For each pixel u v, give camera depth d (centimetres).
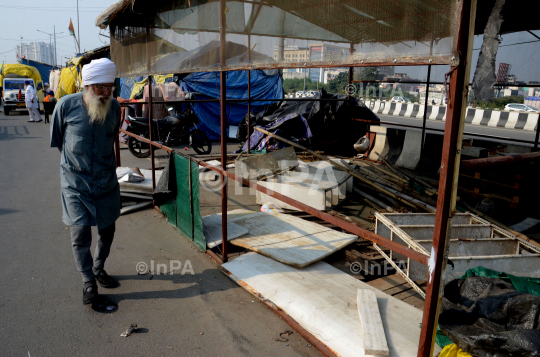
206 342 247
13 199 561
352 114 849
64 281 326
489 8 405
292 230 398
